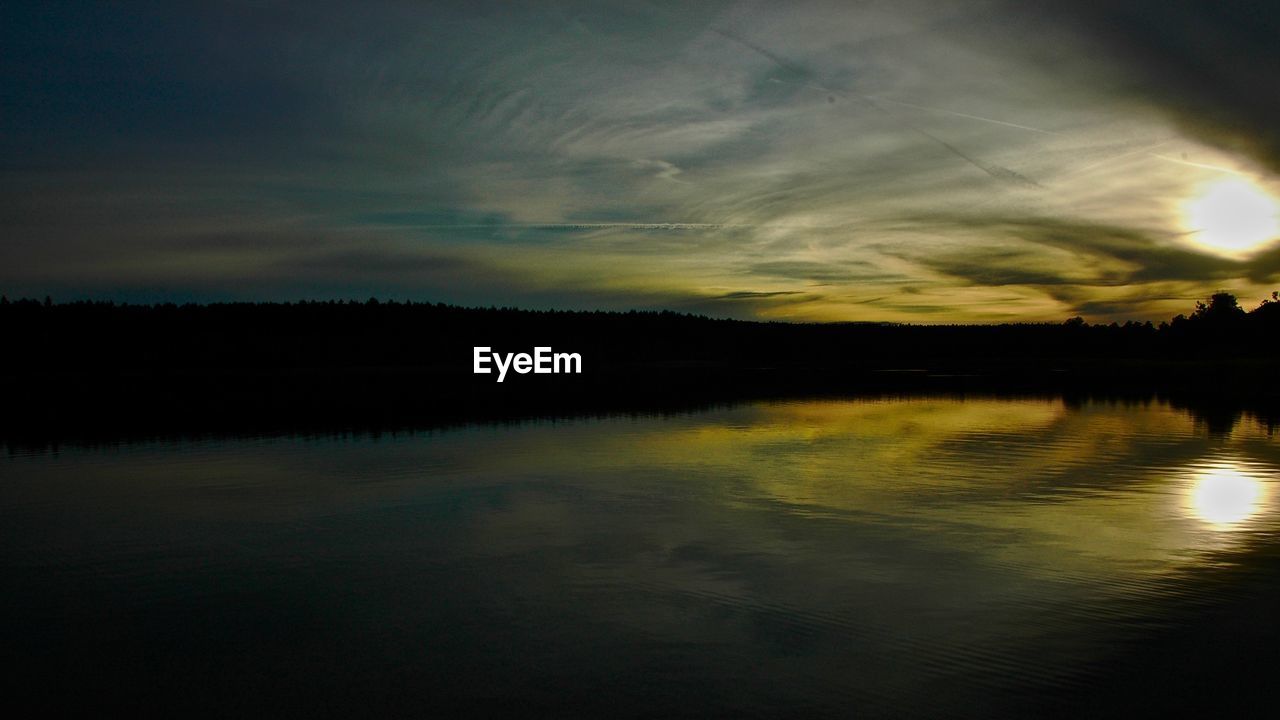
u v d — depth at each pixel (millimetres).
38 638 7148
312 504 12531
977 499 12312
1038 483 13562
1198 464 15359
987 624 7156
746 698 5824
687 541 10047
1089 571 8656
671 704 5746
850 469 15133
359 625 7352
